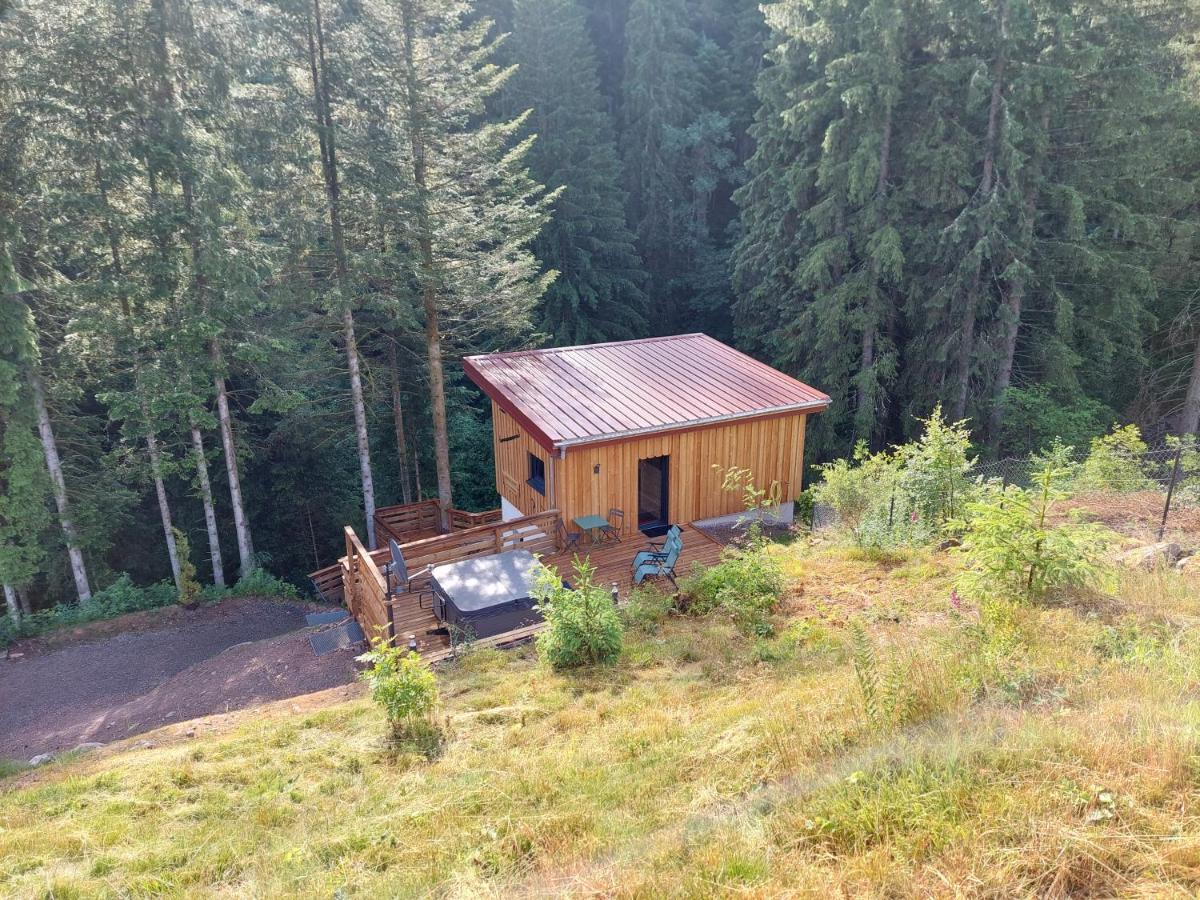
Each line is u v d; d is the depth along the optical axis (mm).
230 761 7379
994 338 19688
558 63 29734
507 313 20469
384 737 7492
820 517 14719
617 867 4293
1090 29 18688
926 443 12070
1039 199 19719
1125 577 8250
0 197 15219
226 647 15719
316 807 6285
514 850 5020
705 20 36250
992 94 18375
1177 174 20625
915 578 9773
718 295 30703
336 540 23672
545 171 28297
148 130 15430
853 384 21172
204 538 21969
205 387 17344
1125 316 19578
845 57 19219
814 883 3746
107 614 17141
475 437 26766
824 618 8969
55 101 14961
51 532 18031
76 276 18016
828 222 20703
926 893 3549
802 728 5711
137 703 12211
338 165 17594
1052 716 5012
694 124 32594
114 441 21109
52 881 5395
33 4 14719
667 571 12047
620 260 30109
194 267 16219
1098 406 19875
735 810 4801
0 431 16875
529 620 10906
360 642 12484
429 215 18281
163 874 5477
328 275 18594
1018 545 7680
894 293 21422
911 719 5410
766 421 15070
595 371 16203
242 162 16672
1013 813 3984
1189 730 4320
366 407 21297
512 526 13391
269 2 16281
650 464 17562
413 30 17984
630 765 6000
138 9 15000
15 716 13109
